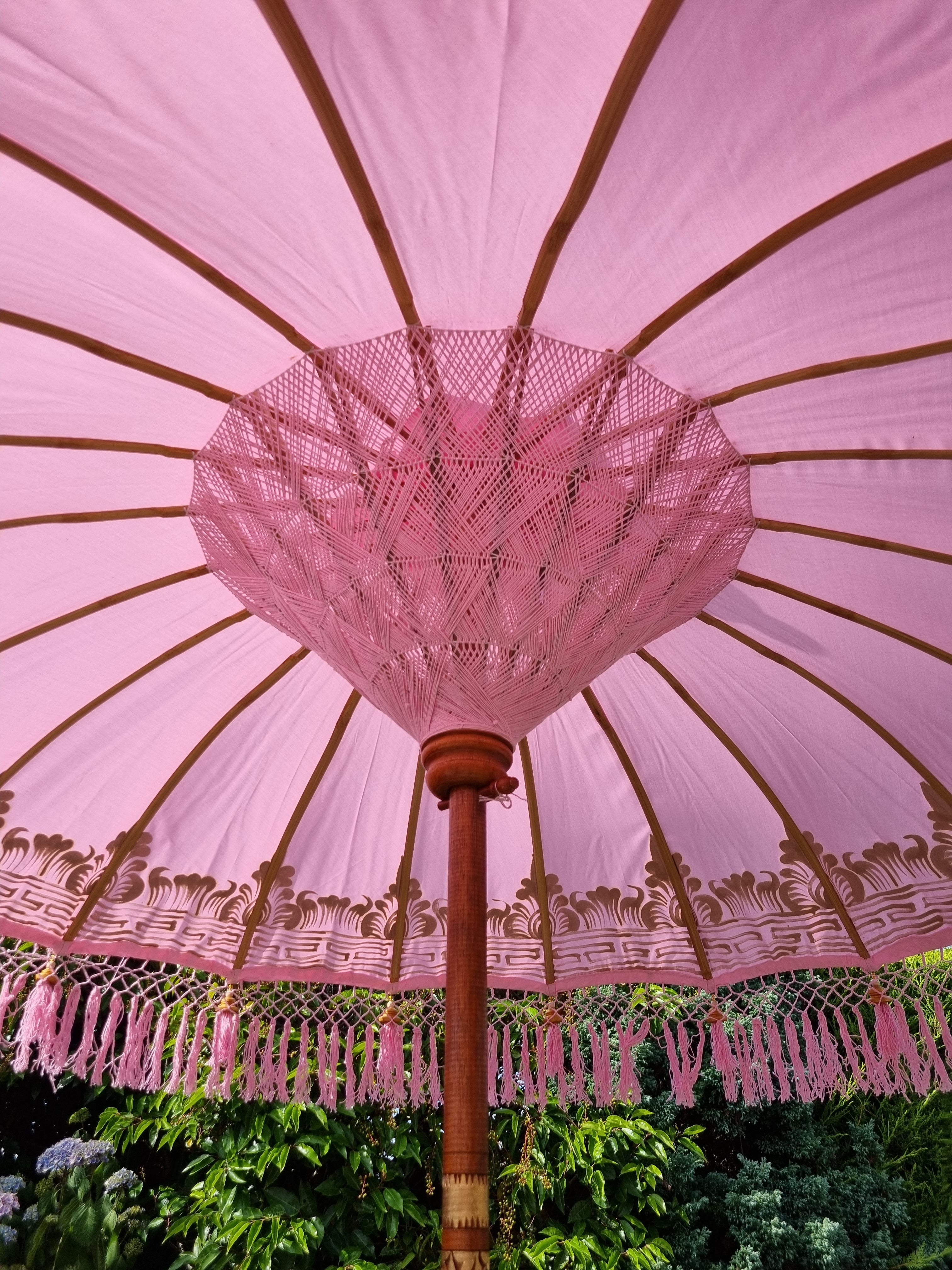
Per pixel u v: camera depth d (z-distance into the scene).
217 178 1.90
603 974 3.54
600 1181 5.20
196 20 1.65
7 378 2.34
